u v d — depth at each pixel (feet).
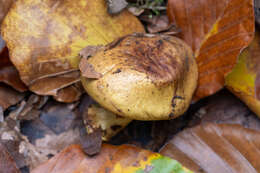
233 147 1.28
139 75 1.19
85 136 1.26
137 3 1.36
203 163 1.26
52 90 1.29
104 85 1.19
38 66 1.28
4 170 1.23
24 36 1.26
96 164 1.22
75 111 1.32
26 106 1.30
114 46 1.24
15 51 1.26
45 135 1.30
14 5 1.25
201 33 1.34
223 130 1.29
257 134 1.28
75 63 1.30
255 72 1.32
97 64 1.21
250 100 1.32
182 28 1.36
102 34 1.30
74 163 1.22
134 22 1.33
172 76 1.22
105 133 1.29
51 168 1.22
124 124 1.29
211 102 1.37
